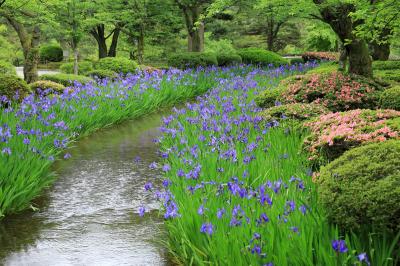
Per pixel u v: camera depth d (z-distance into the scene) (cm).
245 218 394
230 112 940
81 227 535
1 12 1552
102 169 766
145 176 727
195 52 2259
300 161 588
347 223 377
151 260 454
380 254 339
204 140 715
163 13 2381
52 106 930
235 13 2909
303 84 1050
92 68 2528
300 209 396
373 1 888
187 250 421
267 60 2455
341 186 396
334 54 2791
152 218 561
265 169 537
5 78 1105
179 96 1463
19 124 740
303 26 4259
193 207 434
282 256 340
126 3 2473
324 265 333
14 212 574
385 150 416
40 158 651
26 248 480
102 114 1063
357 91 1012
